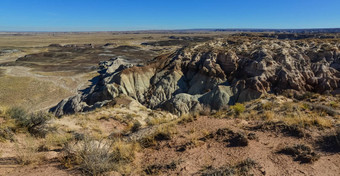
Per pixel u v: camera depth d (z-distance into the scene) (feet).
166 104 106.63
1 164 16.42
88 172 15.29
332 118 26.40
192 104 104.17
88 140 20.06
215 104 105.70
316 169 15.17
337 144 18.42
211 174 14.70
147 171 16.51
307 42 150.41
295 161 16.43
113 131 35.42
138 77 146.30
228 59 134.82
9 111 27.25
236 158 17.46
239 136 21.30
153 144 22.89
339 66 114.21
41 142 23.34
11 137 22.11
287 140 20.45
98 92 134.72
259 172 15.05
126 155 18.98
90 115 44.47
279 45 149.79
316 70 114.32
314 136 20.51
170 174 15.71
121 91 133.90
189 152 19.60
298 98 51.52
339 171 14.83
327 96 47.52
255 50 137.69
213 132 24.21
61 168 16.24
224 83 126.00
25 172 15.38
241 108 35.68
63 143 22.94
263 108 37.04
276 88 108.06
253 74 119.44
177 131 25.72
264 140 20.92
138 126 35.81
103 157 16.84
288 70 113.91
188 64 149.48
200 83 132.98
